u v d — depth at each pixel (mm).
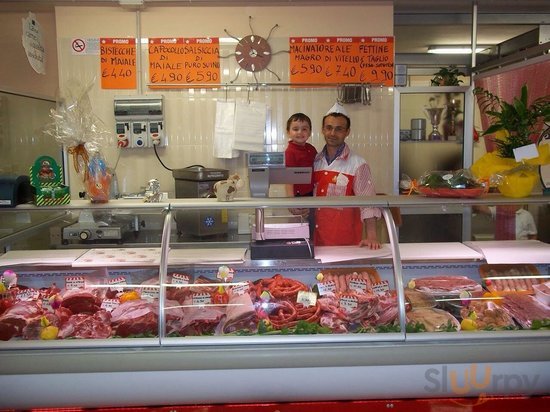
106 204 2025
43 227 2562
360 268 2209
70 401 1785
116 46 3887
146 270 2145
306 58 3945
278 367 1763
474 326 1884
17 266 2086
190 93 3945
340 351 1767
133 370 1744
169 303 1926
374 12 3951
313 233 2207
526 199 2031
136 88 3928
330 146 2949
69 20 3883
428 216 3631
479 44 5375
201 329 1880
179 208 2006
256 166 2086
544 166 2182
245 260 2102
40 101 3420
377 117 4023
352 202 2008
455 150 4035
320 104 3992
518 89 2924
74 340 1794
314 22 3955
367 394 1823
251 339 1791
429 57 5223
